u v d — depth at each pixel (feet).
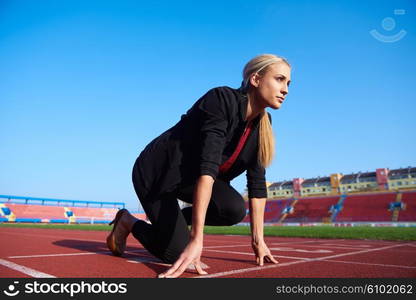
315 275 5.97
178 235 6.64
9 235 21.45
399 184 201.67
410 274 6.23
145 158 7.04
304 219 162.20
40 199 144.25
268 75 5.89
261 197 7.56
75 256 8.64
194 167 6.57
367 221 142.41
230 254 10.25
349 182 219.61
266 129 6.98
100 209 173.17
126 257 8.66
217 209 7.44
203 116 5.95
